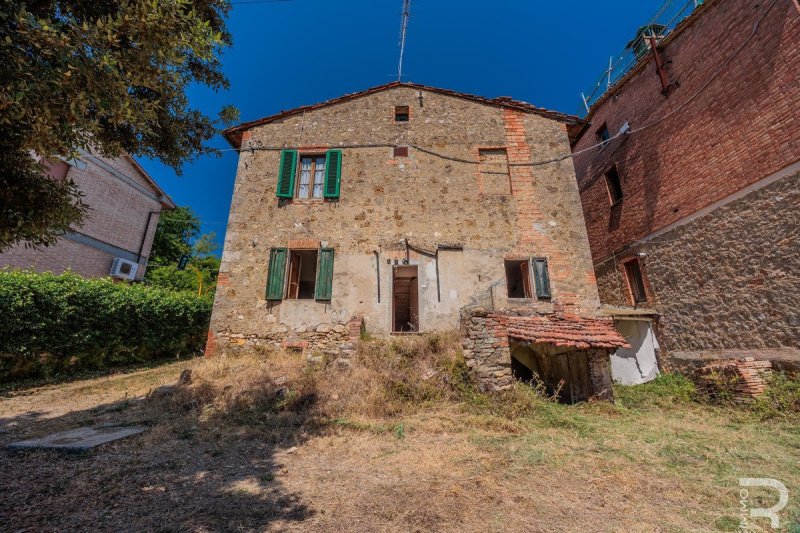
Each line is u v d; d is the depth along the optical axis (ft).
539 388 24.23
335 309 29.71
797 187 21.93
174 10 10.75
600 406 21.71
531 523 9.47
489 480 11.93
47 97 9.01
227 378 23.20
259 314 29.68
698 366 28.32
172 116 18.56
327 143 34.55
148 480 11.51
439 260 30.78
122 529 8.61
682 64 31.19
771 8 23.52
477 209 32.24
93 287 30.68
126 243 50.85
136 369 33.53
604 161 42.75
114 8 12.12
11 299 24.41
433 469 12.83
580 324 25.64
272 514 9.61
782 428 18.07
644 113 35.78
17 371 25.34
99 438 14.83
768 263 23.52
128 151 17.42
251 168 33.76
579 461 13.66
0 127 9.38
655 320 32.99
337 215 32.14
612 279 40.16
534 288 30.04
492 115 35.35
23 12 8.39
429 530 9.04
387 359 24.49
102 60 9.54
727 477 12.34
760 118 24.20
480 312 23.02
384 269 30.66
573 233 31.58
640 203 35.86
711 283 27.73
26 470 11.80
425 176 33.27
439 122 35.06
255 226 31.96
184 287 63.87
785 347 22.30
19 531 8.24
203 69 19.47
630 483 11.84
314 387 21.36
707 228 28.25
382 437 16.20
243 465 13.10
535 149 34.06
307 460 13.67
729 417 20.57
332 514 9.70
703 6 28.66
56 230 12.78
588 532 9.11
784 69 22.72
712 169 27.84
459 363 22.63
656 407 23.61
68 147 10.22
